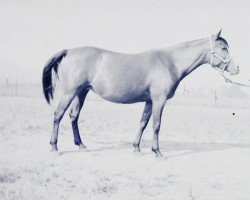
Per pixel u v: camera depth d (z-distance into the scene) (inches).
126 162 208.2
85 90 223.0
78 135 229.6
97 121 335.0
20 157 211.3
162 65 213.3
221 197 161.8
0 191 161.3
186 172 194.9
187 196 162.9
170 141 275.3
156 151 215.3
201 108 383.2
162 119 357.7
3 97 454.9
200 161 215.9
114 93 213.3
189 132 307.9
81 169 193.8
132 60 213.2
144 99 218.5
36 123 309.3
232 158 225.1
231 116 355.9
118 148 241.4
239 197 162.2
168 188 171.3
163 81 210.8
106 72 210.8
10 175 181.6
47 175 183.9
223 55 218.4
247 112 357.4
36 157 212.4
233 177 188.4
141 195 162.1
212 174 192.2
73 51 214.1
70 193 161.6
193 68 224.2
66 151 228.4
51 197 156.6
